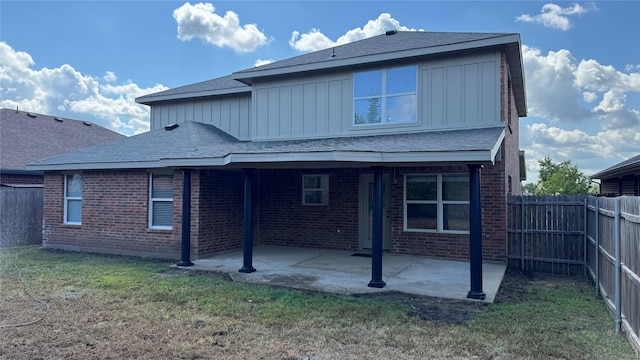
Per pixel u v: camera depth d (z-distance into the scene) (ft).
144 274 29.01
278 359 14.94
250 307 21.04
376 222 25.25
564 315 19.79
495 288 24.82
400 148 24.80
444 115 33.73
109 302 21.91
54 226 41.88
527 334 17.15
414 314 19.99
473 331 17.58
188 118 50.24
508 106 36.86
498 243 32.27
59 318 19.33
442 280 26.66
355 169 39.09
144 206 37.11
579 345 15.93
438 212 34.53
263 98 41.45
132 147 40.96
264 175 42.98
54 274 28.91
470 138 27.40
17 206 45.50
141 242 37.17
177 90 51.08
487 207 32.68
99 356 15.20
